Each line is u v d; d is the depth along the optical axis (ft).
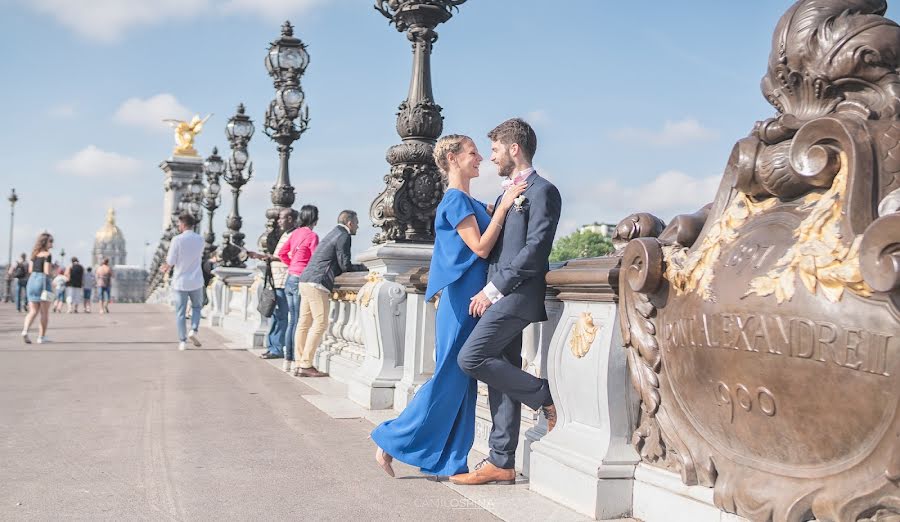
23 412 23.35
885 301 8.72
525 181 15.47
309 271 32.24
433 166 25.26
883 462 8.94
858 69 9.89
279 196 46.73
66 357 39.68
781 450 10.19
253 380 31.53
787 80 10.61
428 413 16.01
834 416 9.35
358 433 20.88
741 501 10.73
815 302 9.39
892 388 8.70
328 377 32.73
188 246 45.09
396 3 25.49
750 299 10.19
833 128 9.57
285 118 46.01
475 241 15.69
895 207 8.91
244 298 57.62
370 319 25.45
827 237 9.43
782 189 10.30
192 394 27.40
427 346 23.21
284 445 19.31
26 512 13.61
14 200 204.85
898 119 9.73
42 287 48.44
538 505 14.29
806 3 10.46
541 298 15.33
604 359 13.67
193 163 217.36
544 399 15.44
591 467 13.57
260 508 14.07
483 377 15.33
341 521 13.38
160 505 14.17
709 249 11.30
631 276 12.55
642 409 13.55
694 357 11.43
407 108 25.25
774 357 9.90
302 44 45.98
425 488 15.53
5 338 52.16
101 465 17.02
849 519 9.36
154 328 66.18
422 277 22.00
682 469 11.98
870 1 10.34
